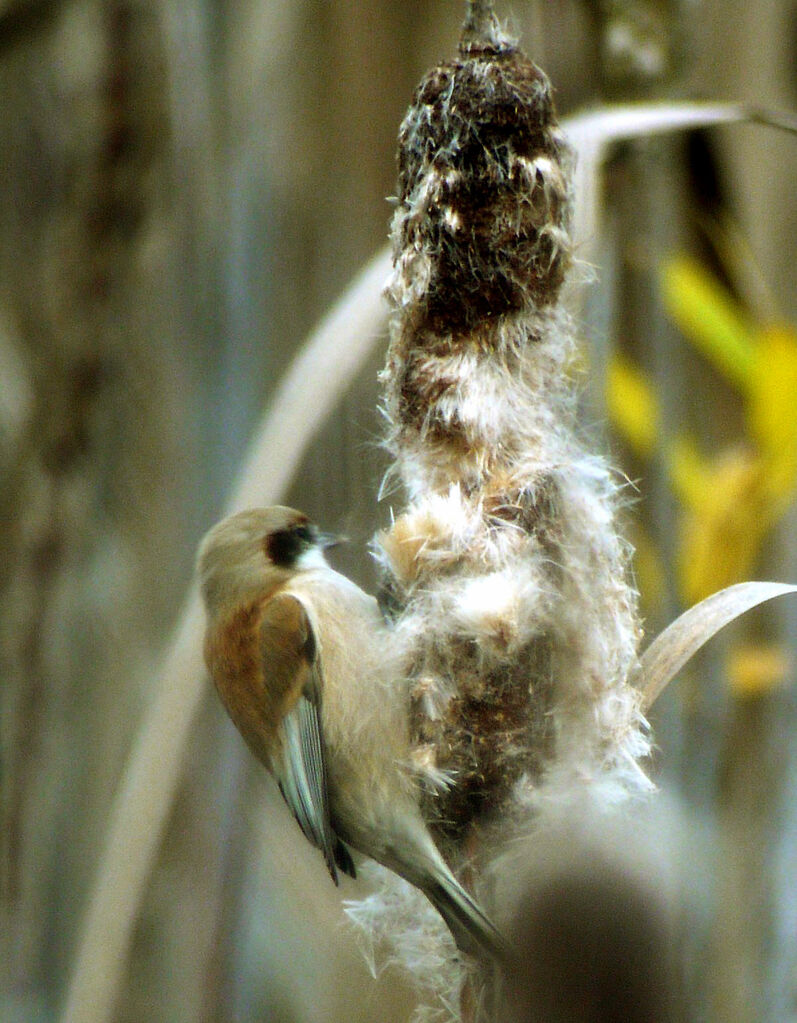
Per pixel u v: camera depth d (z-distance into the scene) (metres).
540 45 3.59
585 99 3.58
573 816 2.08
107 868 3.49
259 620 3.50
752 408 3.59
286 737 3.49
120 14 3.64
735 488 3.59
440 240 3.44
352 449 3.62
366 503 3.62
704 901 3.56
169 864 3.64
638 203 3.60
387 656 3.44
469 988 3.42
